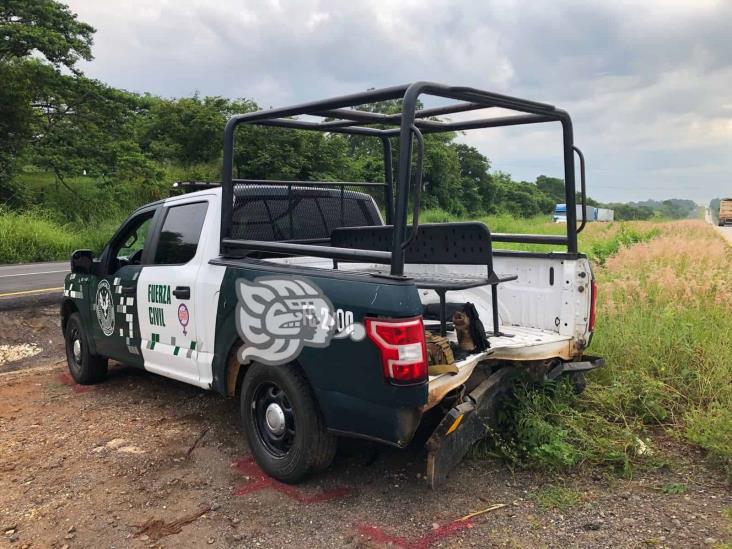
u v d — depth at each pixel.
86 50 35.19
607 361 5.33
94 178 35.00
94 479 3.94
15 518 3.47
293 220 5.15
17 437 4.70
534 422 3.90
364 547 3.08
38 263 20.61
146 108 44.78
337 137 41.41
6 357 7.65
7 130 30.72
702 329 5.89
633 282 7.36
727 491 3.53
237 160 37.09
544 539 3.09
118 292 5.40
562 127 4.38
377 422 3.28
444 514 3.36
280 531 3.26
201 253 4.51
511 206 71.00
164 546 3.16
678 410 4.66
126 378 6.34
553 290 4.47
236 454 4.29
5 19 33.41
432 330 4.20
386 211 5.78
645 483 3.65
